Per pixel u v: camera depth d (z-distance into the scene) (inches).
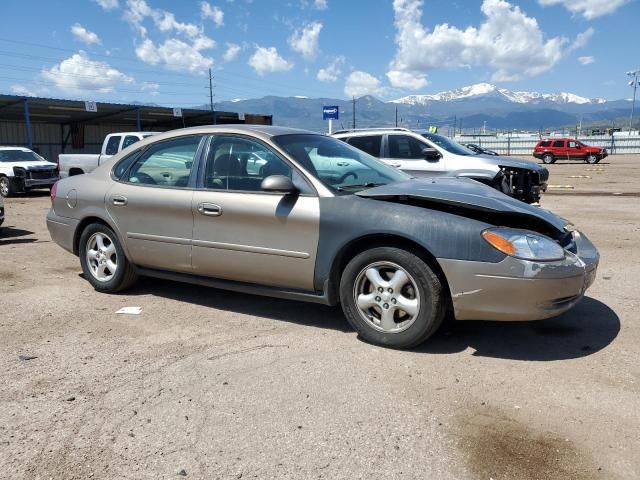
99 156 637.9
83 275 263.4
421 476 105.9
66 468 110.0
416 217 158.2
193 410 131.6
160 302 217.2
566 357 158.9
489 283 150.7
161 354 165.3
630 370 149.4
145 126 1865.2
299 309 206.1
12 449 116.6
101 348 170.6
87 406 134.3
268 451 114.6
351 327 186.2
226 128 197.6
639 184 788.0
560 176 987.3
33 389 143.3
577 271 154.5
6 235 393.4
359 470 108.0
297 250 174.9
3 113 1413.6
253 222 181.3
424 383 143.7
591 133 2920.8
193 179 197.8
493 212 160.7
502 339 173.3
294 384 144.1
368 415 128.0
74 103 1252.5
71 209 234.1
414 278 158.7
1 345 173.5
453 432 120.6
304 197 174.4
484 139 2444.6
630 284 233.9
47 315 202.8
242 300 218.4
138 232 210.7
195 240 195.2
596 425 122.3
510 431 120.6
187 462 111.3
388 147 421.7
